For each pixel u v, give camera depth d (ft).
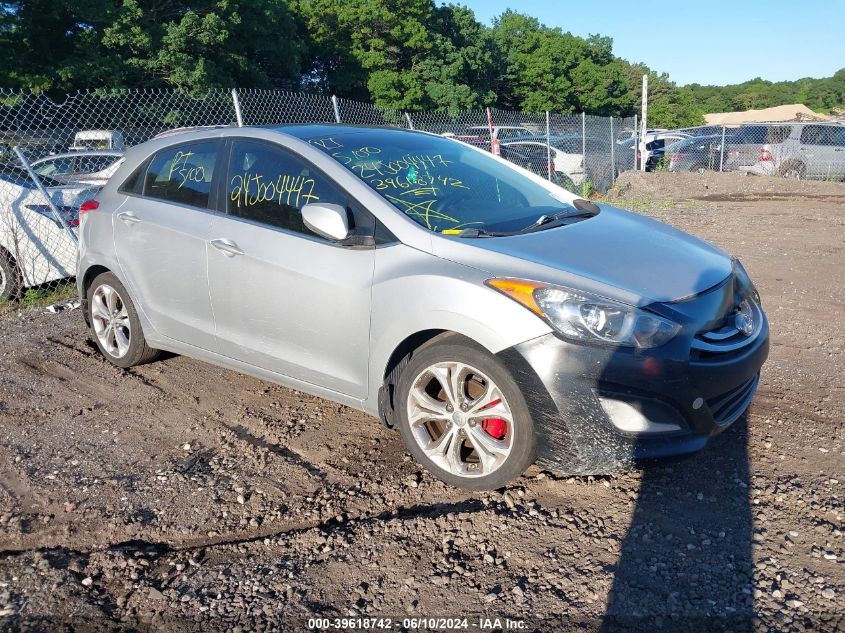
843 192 49.65
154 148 14.99
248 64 91.40
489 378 10.05
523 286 9.89
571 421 9.59
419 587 8.86
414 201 11.83
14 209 22.38
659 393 9.59
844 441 12.06
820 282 23.13
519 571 9.05
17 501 10.93
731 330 10.48
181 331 14.17
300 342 12.16
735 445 12.01
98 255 15.40
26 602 8.74
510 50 159.53
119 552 9.64
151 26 80.79
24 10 78.38
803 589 8.52
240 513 10.57
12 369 16.33
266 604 8.65
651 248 11.59
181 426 13.41
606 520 10.03
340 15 112.16
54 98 82.58
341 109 34.78
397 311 10.71
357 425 13.26
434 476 11.15
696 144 65.10
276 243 12.24
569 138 51.31
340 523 10.30
